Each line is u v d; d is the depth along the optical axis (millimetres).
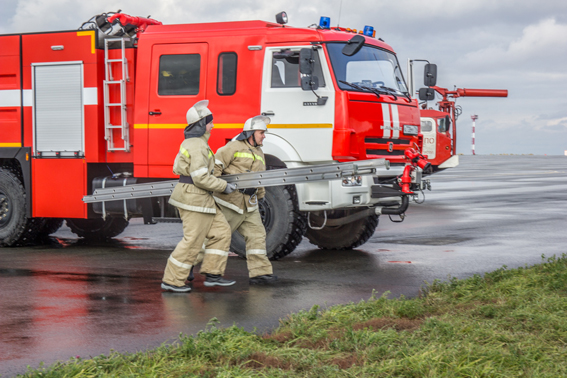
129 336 5297
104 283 7570
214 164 7422
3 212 10758
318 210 9000
